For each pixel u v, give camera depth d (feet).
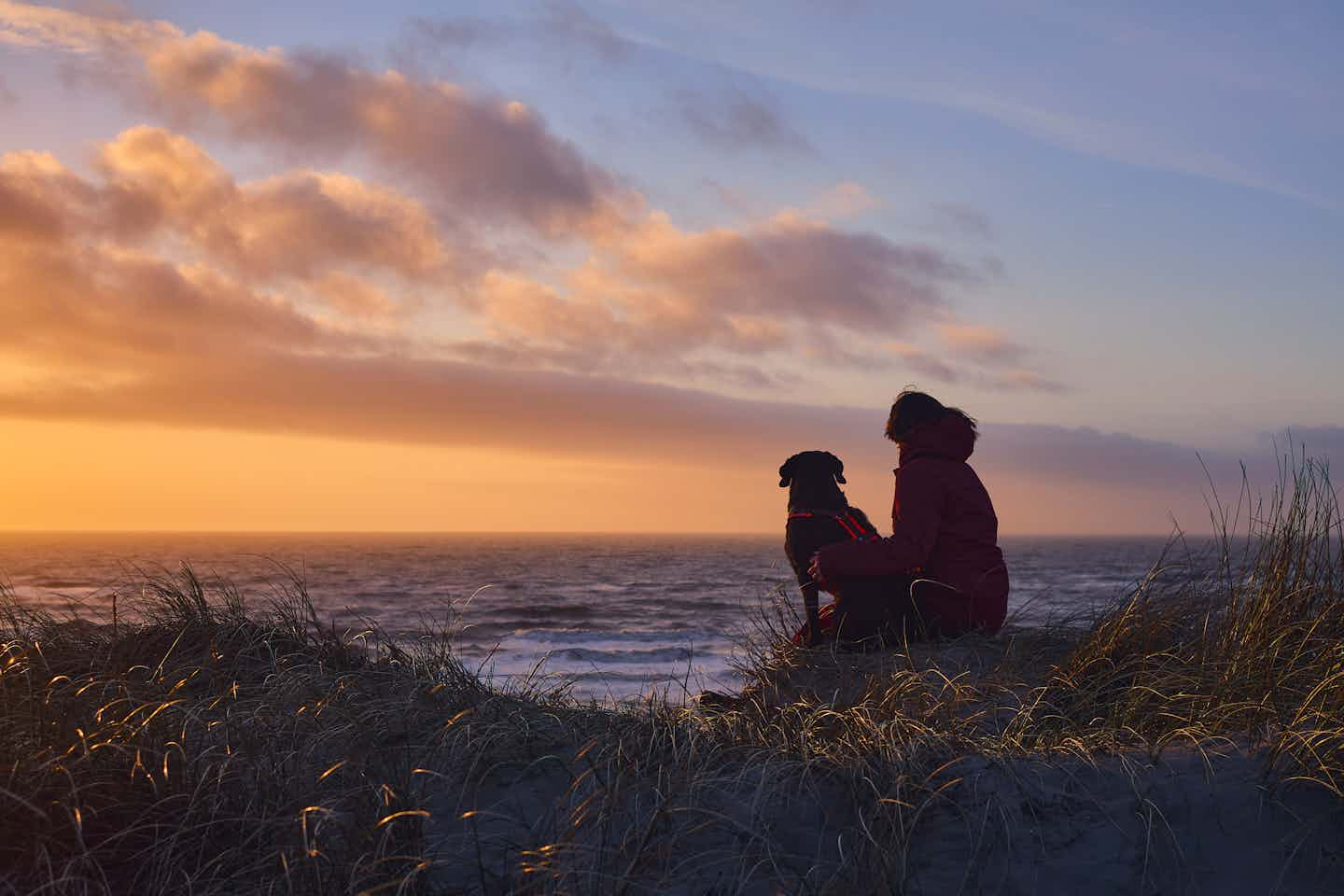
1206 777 8.21
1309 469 12.14
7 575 14.83
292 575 15.97
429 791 8.92
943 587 13.83
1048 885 7.11
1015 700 11.09
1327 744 8.15
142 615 14.70
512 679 13.84
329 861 7.23
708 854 7.59
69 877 6.89
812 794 8.46
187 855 7.66
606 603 114.32
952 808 8.05
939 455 14.17
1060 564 206.59
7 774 8.06
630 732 10.05
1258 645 10.63
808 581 14.84
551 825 8.08
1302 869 7.08
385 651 14.07
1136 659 11.31
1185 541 13.20
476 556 315.99
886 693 10.70
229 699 11.37
